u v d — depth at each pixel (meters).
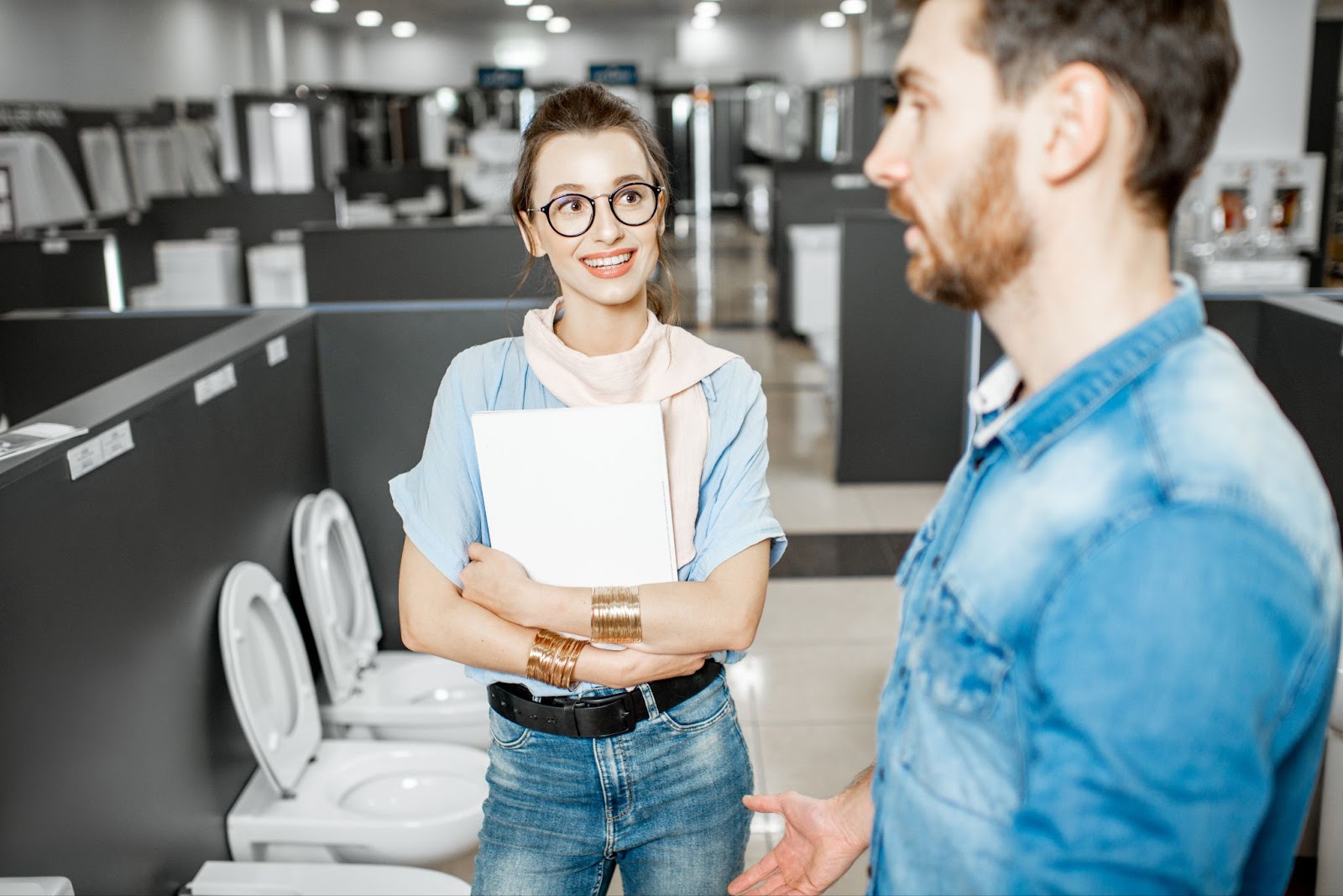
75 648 1.69
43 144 6.69
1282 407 2.93
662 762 1.36
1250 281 6.50
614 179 1.27
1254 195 6.63
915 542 0.93
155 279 7.47
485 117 11.55
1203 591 0.64
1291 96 6.85
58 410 1.87
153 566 1.98
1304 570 0.65
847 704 3.29
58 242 4.86
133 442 1.91
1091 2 0.67
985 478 0.80
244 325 2.77
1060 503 0.71
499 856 1.39
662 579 1.33
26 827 1.53
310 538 2.69
